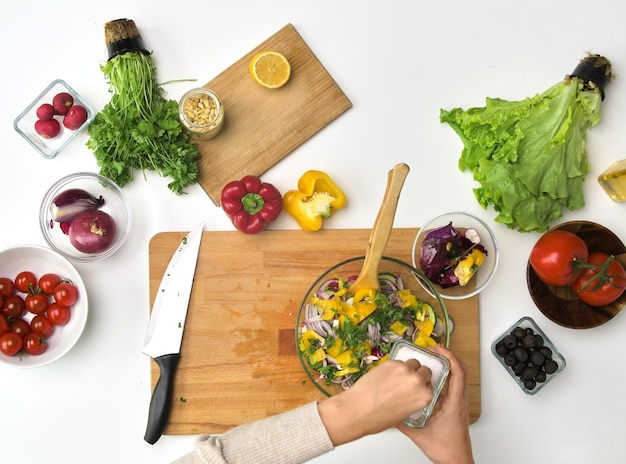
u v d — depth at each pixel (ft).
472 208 5.55
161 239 5.34
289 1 5.57
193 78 5.53
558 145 5.12
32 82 5.52
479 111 5.34
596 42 5.62
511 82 5.61
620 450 5.48
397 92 5.58
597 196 5.55
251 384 5.34
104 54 5.56
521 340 5.21
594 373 5.50
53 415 5.41
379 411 3.75
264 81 5.33
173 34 5.53
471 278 5.39
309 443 3.78
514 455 5.47
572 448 5.48
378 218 4.69
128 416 5.44
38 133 5.37
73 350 5.42
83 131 5.52
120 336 5.43
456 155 5.56
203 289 5.37
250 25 5.56
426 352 4.28
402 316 5.03
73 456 5.41
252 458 3.77
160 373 5.26
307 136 5.47
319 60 5.57
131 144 5.20
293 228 5.46
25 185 5.49
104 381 5.43
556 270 5.02
